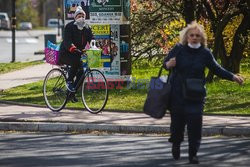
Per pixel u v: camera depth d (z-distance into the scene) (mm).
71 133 30562
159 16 55750
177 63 22125
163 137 29109
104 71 45625
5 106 38188
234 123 31203
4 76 58781
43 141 28062
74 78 35688
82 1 45312
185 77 22000
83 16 34688
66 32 34500
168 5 53625
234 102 38312
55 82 36031
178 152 22938
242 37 50844
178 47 22203
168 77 22438
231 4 49906
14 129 31594
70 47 34156
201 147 26219
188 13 48219
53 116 33688
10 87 48312
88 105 36344
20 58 89250
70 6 45250
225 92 42625
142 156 24266
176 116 22219
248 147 26266
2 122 31953
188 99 21781
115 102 38781
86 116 33750
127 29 45750
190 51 22125
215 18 51531
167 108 22375
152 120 32344
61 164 22766
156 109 22203
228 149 25766
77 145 26938
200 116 21891
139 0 55500
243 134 29516
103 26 45562
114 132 30609
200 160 23391
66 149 25922
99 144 27156
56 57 36031
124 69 45625
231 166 22312
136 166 22344
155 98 22219
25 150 25719
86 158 23906
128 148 26109
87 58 35094
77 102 37844
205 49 22203
